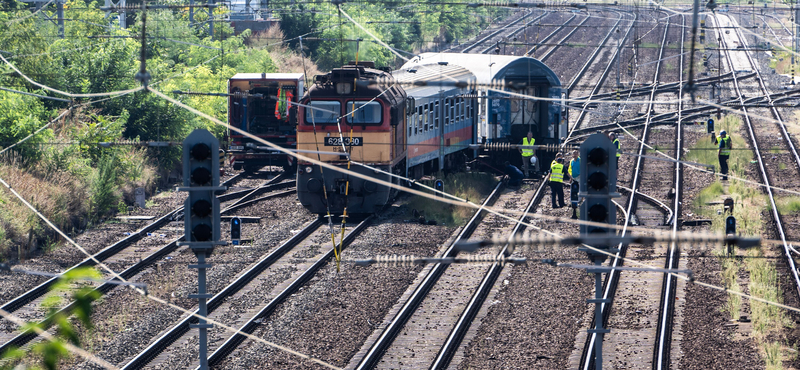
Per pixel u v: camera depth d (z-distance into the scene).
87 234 83.69
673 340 54.44
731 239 31.31
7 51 98.81
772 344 53.03
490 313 60.25
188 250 77.94
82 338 53.88
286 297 64.19
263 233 85.12
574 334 55.62
